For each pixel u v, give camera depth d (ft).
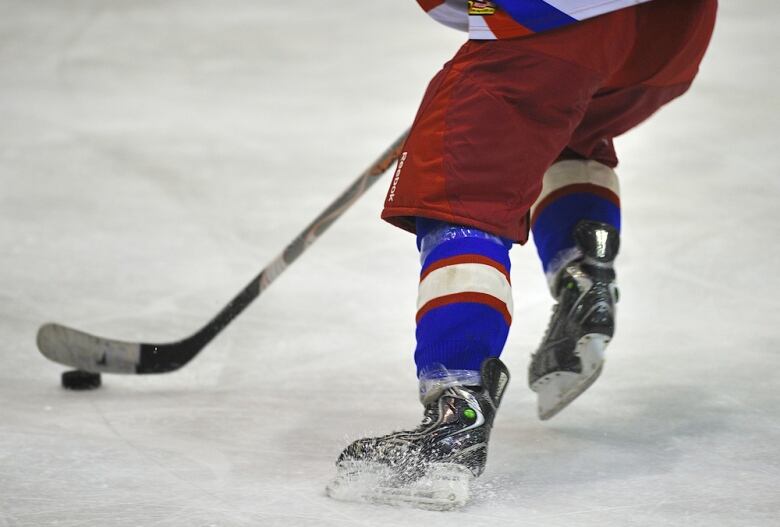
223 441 26.43
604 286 25.17
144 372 31.19
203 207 53.16
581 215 26.18
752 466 23.56
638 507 21.13
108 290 41.70
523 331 36.22
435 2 24.00
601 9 21.93
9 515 20.88
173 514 20.84
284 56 88.07
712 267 41.81
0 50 92.32
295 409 29.43
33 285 42.11
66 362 31.01
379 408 29.43
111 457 24.88
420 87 77.56
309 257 45.34
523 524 20.20
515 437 26.30
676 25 23.59
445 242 22.21
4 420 28.04
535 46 21.85
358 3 106.01
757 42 84.02
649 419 27.27
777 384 29.76
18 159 62.13
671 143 60.44
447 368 21.83
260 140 65.62
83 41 94.94
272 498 21.80
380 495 21.27
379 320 37.93
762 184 52.70
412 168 22.21
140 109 73.77
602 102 25.17
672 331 35.17
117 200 54.54
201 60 87.66
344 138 65.62
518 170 22.15
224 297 40.88
